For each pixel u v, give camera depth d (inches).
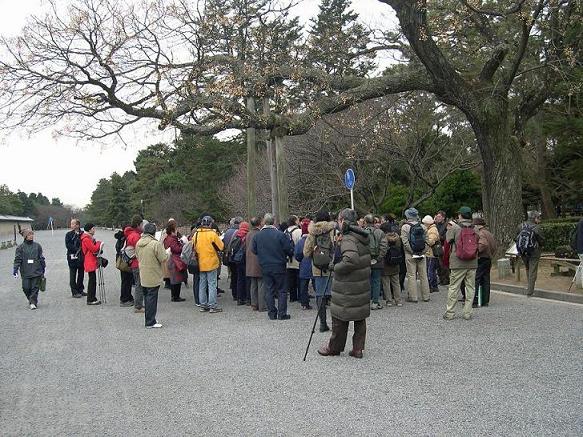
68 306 502.3
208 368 265.7
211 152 1973.4
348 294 270.4
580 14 597.6
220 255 490.9
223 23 573.9
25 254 486.3
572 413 190.5
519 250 448.5
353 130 882.1
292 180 1016.2
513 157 618.8
